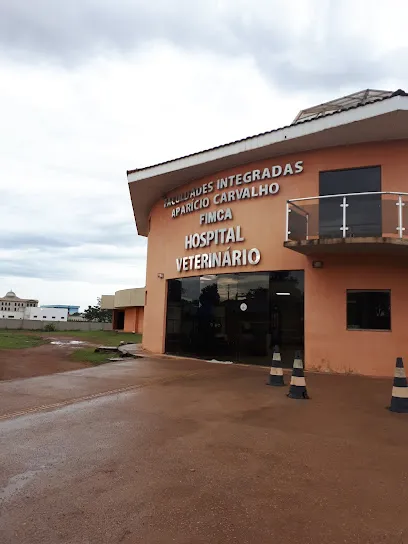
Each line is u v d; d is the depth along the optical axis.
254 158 13.97
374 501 3.78
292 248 11.66
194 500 3.74
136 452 4.96
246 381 10.19
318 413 7.03
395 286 11.60
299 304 12.78
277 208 13.48
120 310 53.38
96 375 10.98
